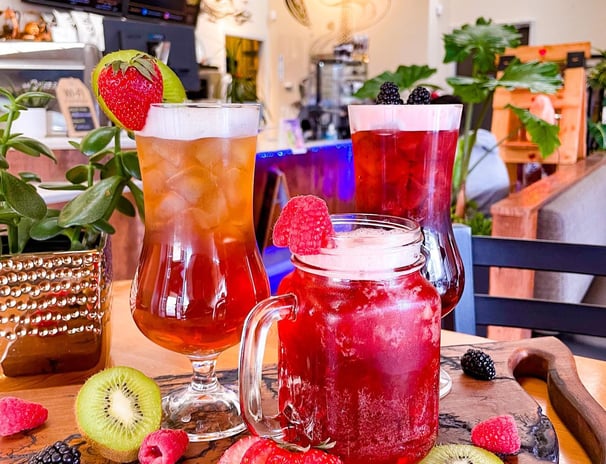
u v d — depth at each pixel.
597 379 0.91
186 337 0.70
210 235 0.68
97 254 0.83
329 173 1.48
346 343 0.55
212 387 0.77
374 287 0.56
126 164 0.86
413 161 0.80
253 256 0.74
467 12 6.96
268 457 0.53
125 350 0.99
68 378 0.85
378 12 6.61
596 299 2.44
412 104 0.81
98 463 0.65
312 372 0.57
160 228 0.69
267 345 1.00
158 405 0.69
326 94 6.07
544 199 2.15
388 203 0.83
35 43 2.21
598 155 3.64
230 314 0.69
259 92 6.31
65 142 1.92
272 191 1.23
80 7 3.89
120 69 0.64
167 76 0.73
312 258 0.57
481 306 1.31
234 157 0.68
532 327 1.29
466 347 0.96
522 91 2.84
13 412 0.69
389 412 0.57
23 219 0.87
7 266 0.79
